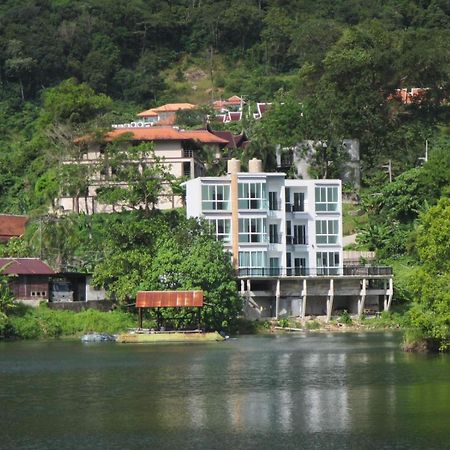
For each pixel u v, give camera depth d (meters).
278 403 143.12
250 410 138.75
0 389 157.25
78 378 167.38
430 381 158.38
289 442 121.75
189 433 126.50
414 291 187.25
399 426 128.25
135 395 150.75
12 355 199.88
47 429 129.38
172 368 177.88
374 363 179.25
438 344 194.38
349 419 132.38
